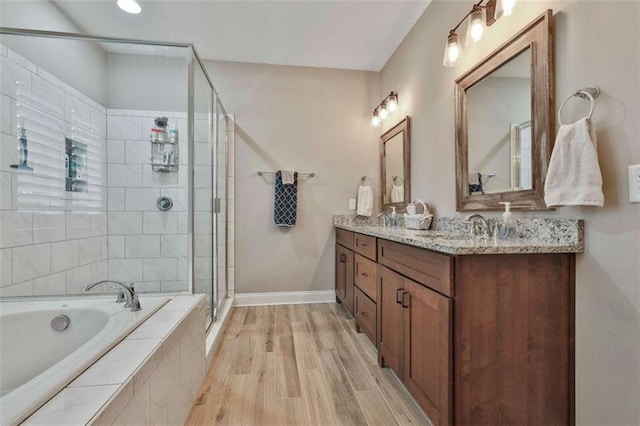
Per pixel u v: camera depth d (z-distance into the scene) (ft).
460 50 5.60
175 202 8.23
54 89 6.93
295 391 5.20
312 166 10.39
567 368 3.83
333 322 8.46
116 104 8.24
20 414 2.35
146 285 8.04
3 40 5.94
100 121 8.11
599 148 3.49
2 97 5.90
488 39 5.44
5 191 5.95
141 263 8.19
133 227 8.23
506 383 3.73
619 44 3.29
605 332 3.45
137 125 8.27
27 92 6.36
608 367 3.42
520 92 4.68
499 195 5.10
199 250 7.09
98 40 6.63
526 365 3.76
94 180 7.92
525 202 4.54
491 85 5.32
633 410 3.19
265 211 10.15
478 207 5.61
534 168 4.38
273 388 5.29
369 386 5.35
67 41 7.28
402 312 4.96
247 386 5.35
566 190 3.54
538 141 4.32
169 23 7.97
